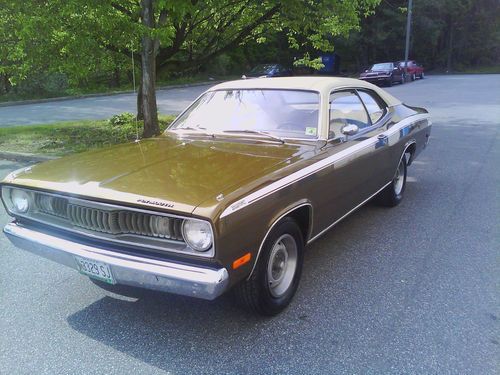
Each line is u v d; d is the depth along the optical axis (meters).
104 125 12.66
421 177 7.03
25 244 3.24
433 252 4.28
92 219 2.90
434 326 3.08
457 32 49.47
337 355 2.81
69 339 3.03
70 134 11.23
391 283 3.69
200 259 2.60
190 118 4.47
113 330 3.12
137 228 2.79
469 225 4.96
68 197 2.96
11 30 9.03
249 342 2.96
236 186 2.83
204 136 4.11
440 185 6.56
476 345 2.87
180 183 2.89
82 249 2.91
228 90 4.50
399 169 5.57
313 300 3.45
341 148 3.88
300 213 3.42
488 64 50.94
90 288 3.72
